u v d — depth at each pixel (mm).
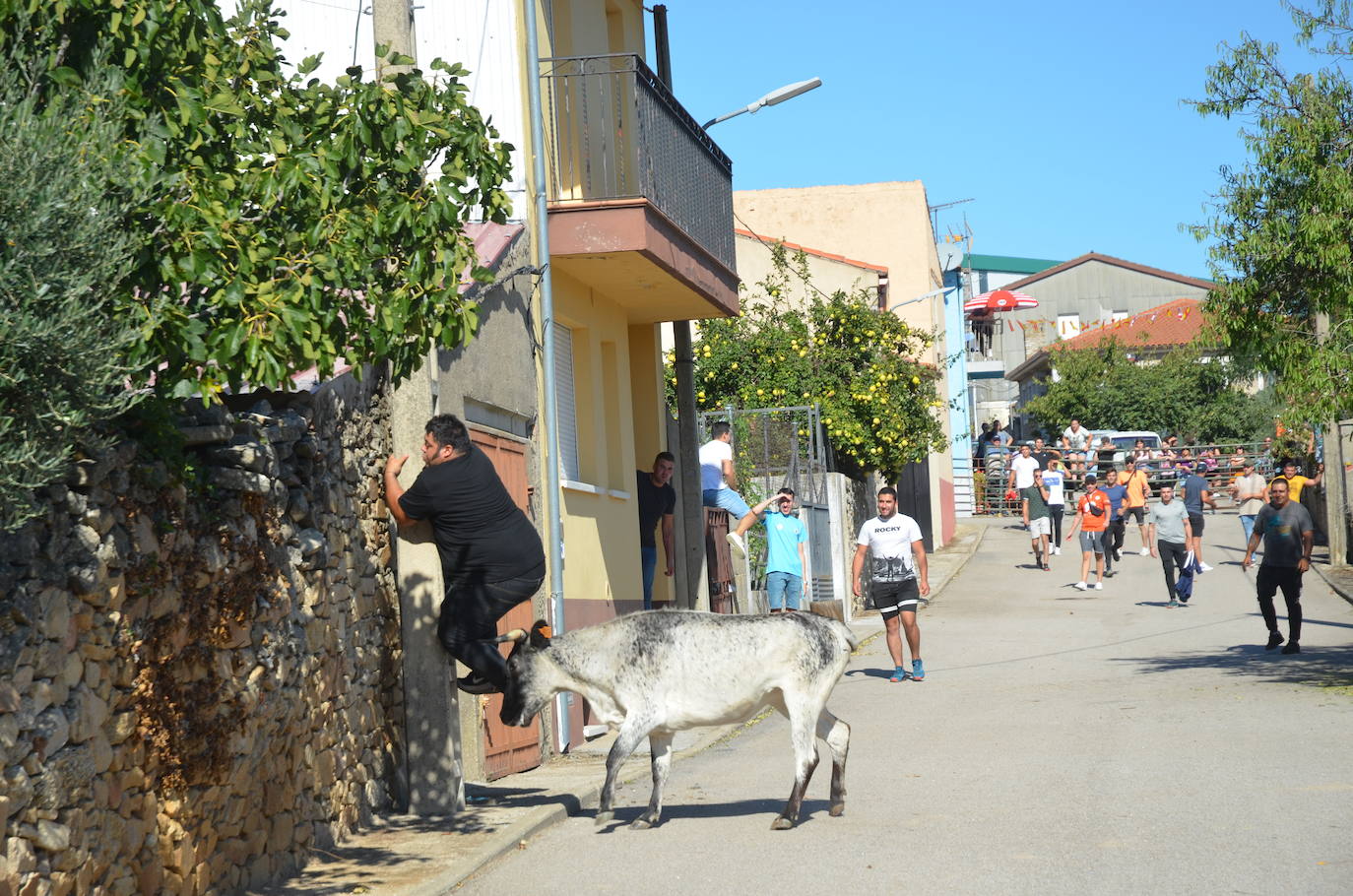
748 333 31359
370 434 10070
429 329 7793
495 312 12219
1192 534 29516
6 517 5078
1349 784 9422
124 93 6539
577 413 16062
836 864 7773
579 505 14914
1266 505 18359
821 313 31375
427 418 10156
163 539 6613
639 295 16828
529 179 13766
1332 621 21641
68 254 5277
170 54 6910
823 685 9094
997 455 51250
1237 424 58062
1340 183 13914
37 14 6406
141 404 6496
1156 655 18844
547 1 15102
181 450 6941
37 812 5422
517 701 9234
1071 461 48969
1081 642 20844
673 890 7359
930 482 39906
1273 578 18203
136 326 6141
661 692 9062
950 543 41438
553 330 14094
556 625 13281
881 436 30812
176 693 6645
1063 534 40906
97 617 6004
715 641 9039
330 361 7102
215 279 6559
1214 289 15086
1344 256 13977
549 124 14820
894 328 31438
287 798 8039
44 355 5051
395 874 7973
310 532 8570
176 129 6754
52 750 5555
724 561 21359
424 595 9922
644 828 9133
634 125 15336
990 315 67125
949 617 24984
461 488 9570
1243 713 13047
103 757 5949
